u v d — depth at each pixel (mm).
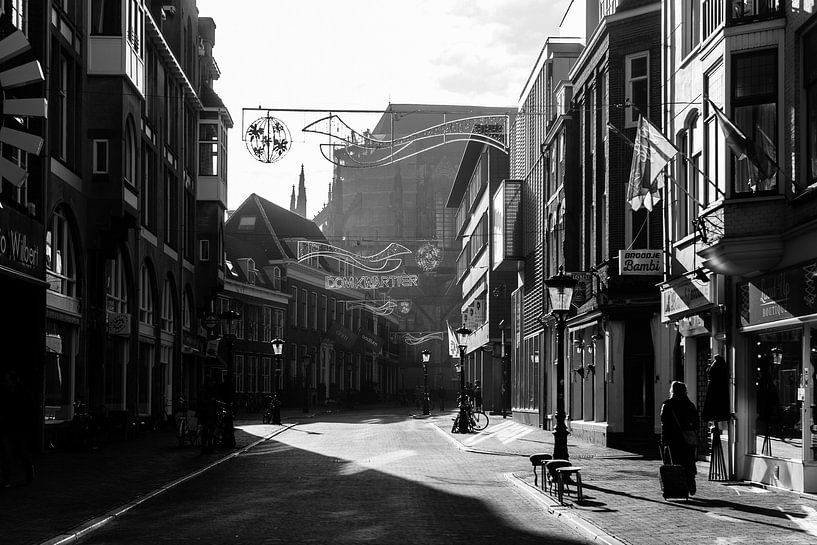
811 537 12211
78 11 30297
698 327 22531
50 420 28000
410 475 21672
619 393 29828
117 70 31219
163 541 12297
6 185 23406
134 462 24328
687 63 23156
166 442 32656
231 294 66438
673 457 16906
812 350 16891
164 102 42188
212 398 27438
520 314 51406
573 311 35844
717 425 20359
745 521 13688
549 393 42594
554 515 14859
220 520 14250
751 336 19828
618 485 18766
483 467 23828
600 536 12211
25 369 25281
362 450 30031
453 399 122938
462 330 40656
